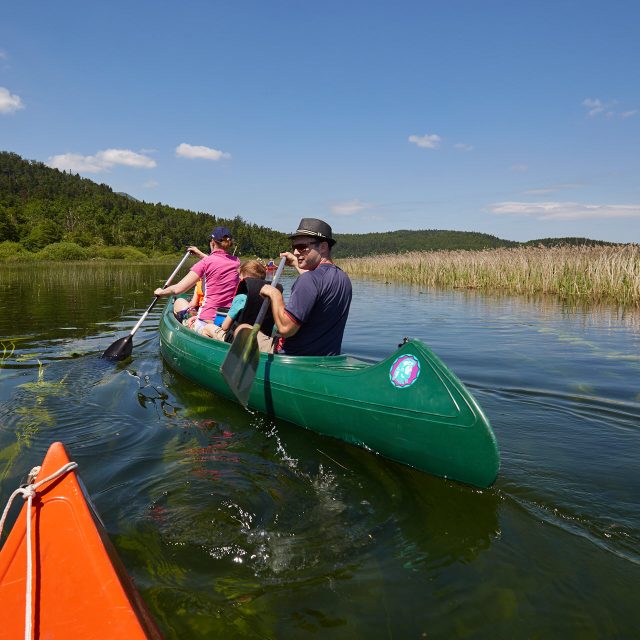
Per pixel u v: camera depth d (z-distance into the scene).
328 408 3.20
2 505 2.36
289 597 1.80
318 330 3.56
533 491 2.56
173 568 1.95
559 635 1.63
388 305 11.16
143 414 3.73
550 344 6.32
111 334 6.87
